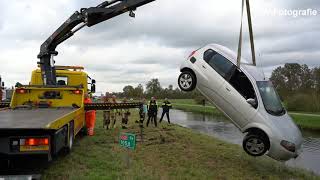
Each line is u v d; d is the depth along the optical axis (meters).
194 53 10.73
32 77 13.94
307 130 27.41
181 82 10.79
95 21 11.12
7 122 6.10
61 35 12.10
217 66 10.00
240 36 9.49
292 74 56.16
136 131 15.76
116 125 18.33
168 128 18.09
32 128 5.39
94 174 7.22
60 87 11.15
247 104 9.18
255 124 8.97
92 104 12.24
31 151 5.57
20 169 6.62
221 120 35.09
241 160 10.34
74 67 14.84
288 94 49.28
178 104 74.12
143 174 7.48
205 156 10.51
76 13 11.34
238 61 9.48
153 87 73.50
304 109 43.47
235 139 19.70
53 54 12.68
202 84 10.26
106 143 11.47
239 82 9.48
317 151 16.88
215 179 7.77
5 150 5.54
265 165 10.00
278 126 8.81
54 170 7.38
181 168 8.51
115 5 10.80
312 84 52.00
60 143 6.64
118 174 7.35
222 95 9.73
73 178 6.74
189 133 16.70
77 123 9.66
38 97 11.07
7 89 18.91
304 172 9.78
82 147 10.51
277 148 8.67
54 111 9.05
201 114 45.19
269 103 9.17
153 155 10.02
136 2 10.47
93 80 15.80
